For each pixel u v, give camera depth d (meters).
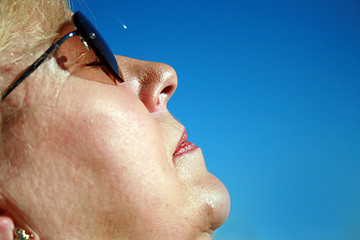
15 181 0.28
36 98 0.28
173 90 0.36
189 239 0.33
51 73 0.29
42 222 0.29
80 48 0.30
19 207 0.29
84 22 0.30
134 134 0.30
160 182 0.30
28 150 0.28
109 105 0.29
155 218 0.30
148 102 0.34
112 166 0.29
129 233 0.30
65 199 0.29
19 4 0.30
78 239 0.29
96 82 0.30
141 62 0.36
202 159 0.36
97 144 0.29
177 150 0.35
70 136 0.29
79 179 0.29
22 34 0.29
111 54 0.31
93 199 0.29
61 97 0.29
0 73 0.28
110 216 0.29
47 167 0.29
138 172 0.30
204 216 0.33
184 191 0.33
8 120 0.28
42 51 0.29
